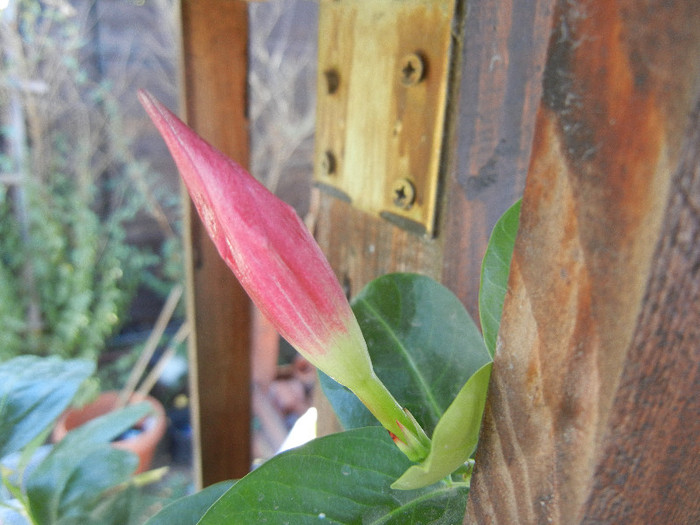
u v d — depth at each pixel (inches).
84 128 26.7
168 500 7.5
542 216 2.4
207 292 7.3
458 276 5.2
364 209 5.9
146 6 27.0
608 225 2.1
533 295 2.5
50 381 6.6
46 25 24.9
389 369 4.5
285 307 2.9
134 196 27.9
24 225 25.4
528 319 2.5
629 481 2.4
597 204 2.1
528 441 2.6
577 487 2.5
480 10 4.4
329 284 2.9
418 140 5.1
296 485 3.6
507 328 2.7
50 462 7.3
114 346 28.5
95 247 26.6
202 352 7.4
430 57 4.8
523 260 2.5
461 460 2.9
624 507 2.5
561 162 2.2
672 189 1.9
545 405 2.5
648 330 2.1
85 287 25.9
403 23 5.0
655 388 2.2
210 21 6.3
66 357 25.6
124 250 27.5
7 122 25.0
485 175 4.9
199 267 7.1
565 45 2.1
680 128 1.8
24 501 6.8
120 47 27.0
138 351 27.3
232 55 6.5
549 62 2.2
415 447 3.1
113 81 27.1
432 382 4.4
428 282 4.7
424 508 3.6
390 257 5.9
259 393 20.8
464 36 4.5
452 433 2.7
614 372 2.2
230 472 8.3
